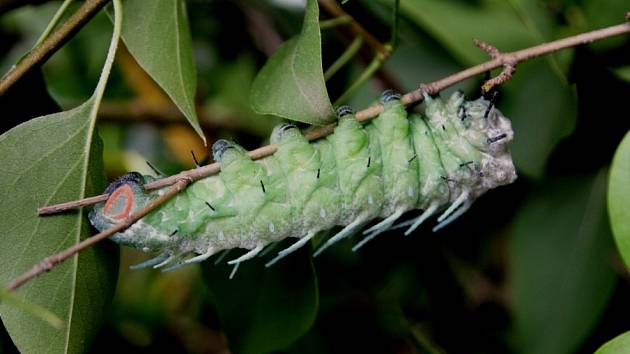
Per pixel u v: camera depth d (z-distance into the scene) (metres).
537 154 0.51
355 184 0.46
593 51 0.49
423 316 0.56
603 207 0.51
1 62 0.59
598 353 0.45
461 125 0.47
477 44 0.46
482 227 0.54
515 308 0.51
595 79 0.49
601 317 0.51
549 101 0.51
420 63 0.53
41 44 0.46
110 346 0.55
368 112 0.47
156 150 0.60
